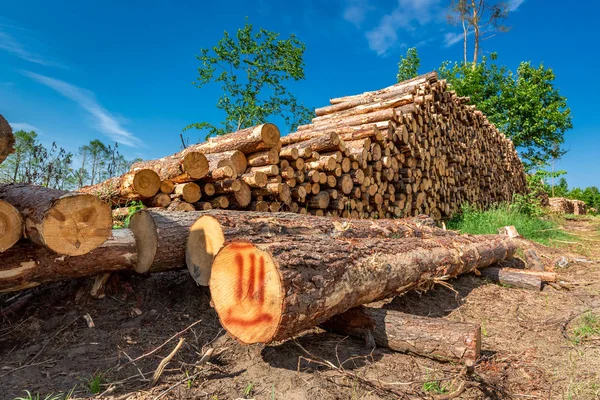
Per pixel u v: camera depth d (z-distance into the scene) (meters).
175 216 3.65
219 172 5.08
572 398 2.36
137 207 5.11
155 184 5.03
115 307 3.39
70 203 2.65
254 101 16.48
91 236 2.76
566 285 5.05
